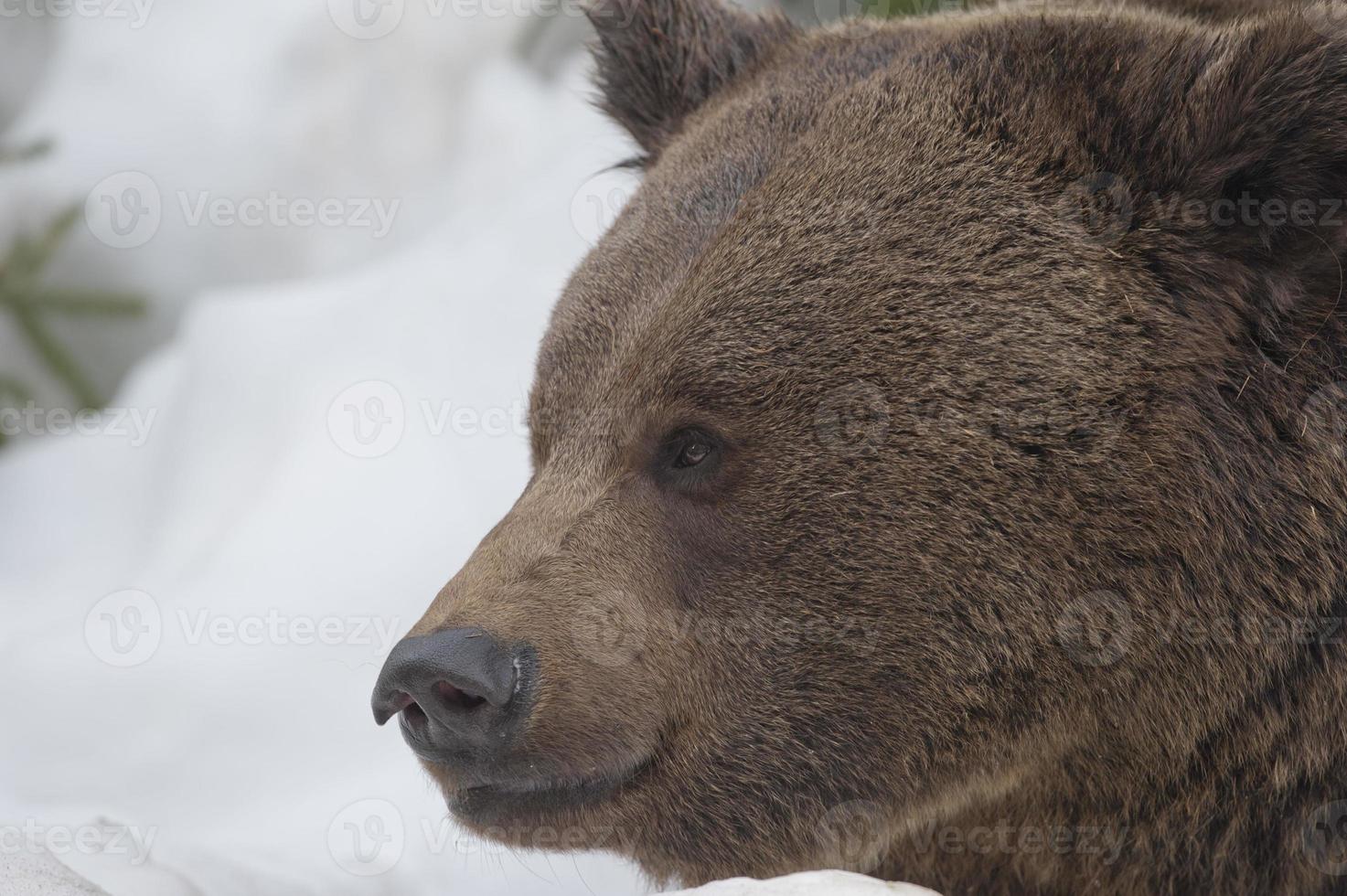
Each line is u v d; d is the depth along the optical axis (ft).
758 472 27.43
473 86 85.40
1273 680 27.50
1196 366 27.04
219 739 49.14
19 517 66.90
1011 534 26.89
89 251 81.66
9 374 80.69
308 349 61.52
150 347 82.74
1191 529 26.86
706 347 27.63
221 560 54.60
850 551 27.25
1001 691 27.40
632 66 36.37
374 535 53.57
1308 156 26.32
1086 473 26.76
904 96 29.66
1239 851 28.81
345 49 84.58
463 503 53.57
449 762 27.43
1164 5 33.58
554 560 27.58
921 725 27.66
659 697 27.63
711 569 27.71
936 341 27.12
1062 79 28.63
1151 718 27.63
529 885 42.24
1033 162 28.14
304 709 49.60
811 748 27.84
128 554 63.10
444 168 84.33
